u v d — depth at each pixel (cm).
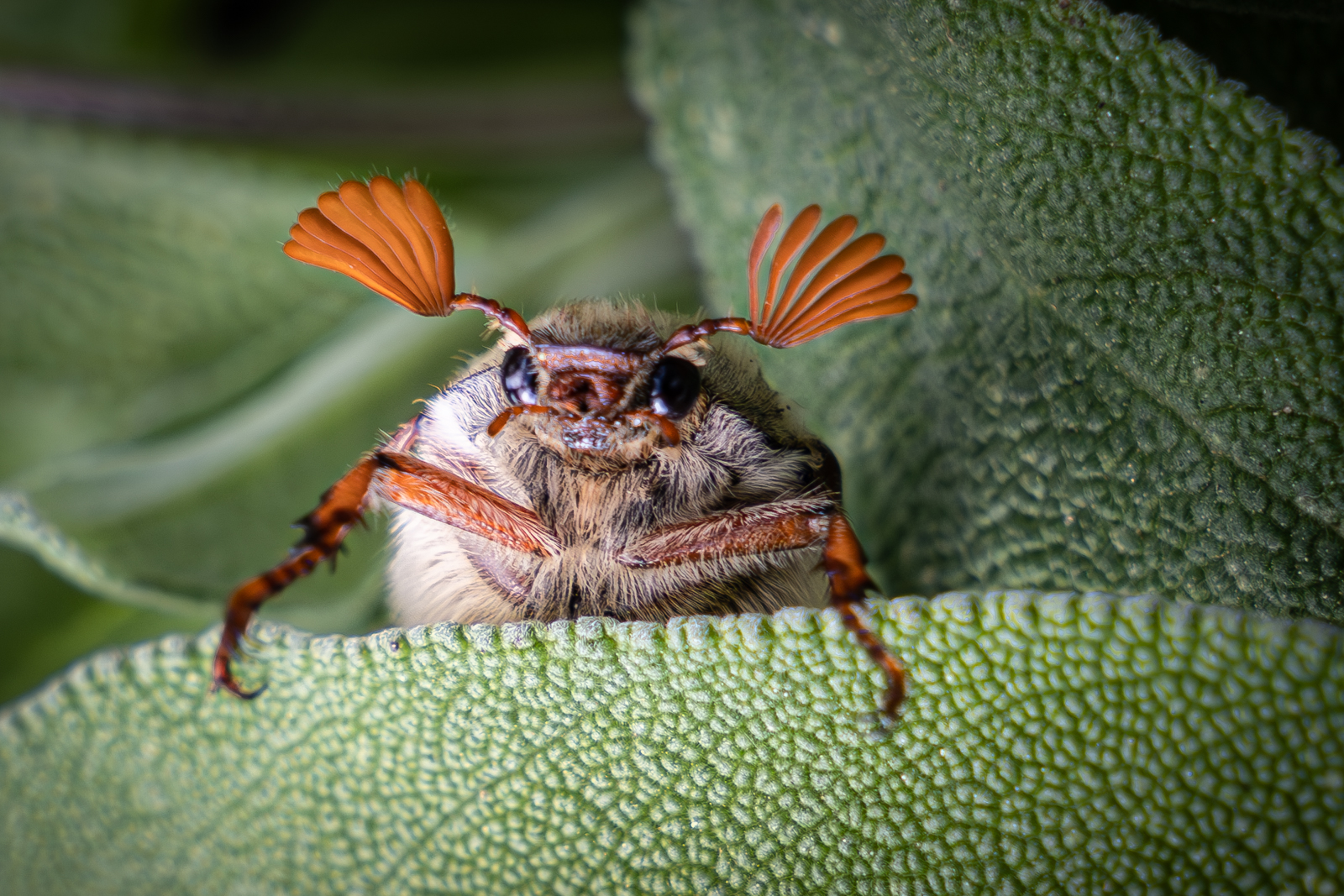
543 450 9
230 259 12
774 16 11
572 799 9
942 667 9
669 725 9
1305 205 9
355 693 9
